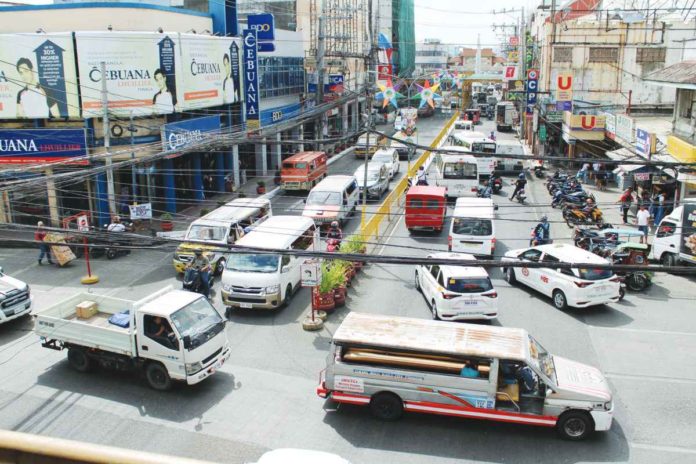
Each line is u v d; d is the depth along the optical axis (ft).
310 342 58.03
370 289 72.69
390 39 270.26
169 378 47.57
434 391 42.75
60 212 94.73
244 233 80.59
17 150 91.30
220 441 41.63
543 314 64.75
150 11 101.86
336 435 42.39
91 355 50.26
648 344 56.95
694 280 75.46
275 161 148.77
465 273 61.52
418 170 131.34
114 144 93.30
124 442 41.42
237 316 64.95
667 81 90.99
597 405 41.01
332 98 170.30
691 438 41.83
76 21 98.07
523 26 201.05
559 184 119.65
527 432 42.83
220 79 113.29
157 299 49.85
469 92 299.99
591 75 150.82
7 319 59.41
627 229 86.33
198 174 115.55
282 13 190.19
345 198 101.50
